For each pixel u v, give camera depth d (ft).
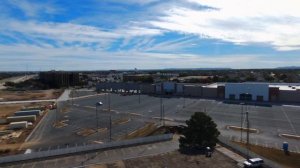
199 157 215.92
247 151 215.92
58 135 306.14
